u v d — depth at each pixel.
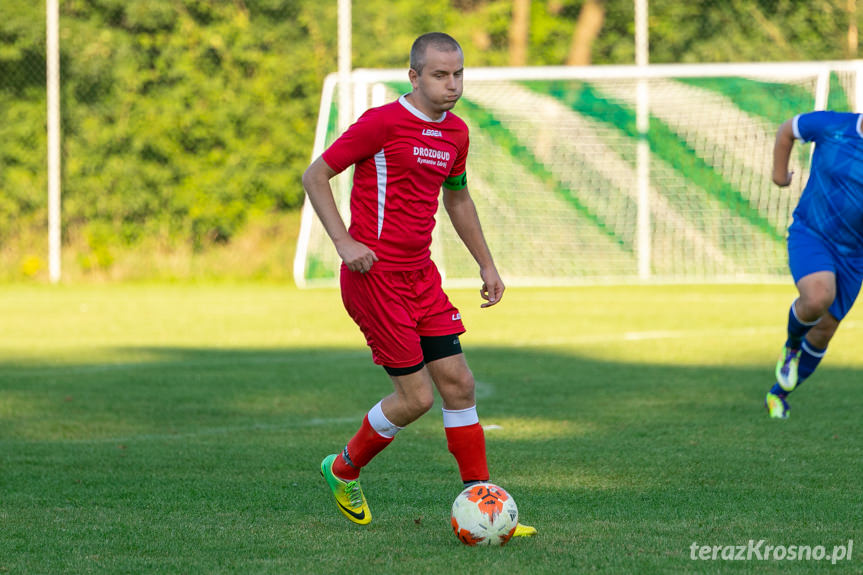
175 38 56.38
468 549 12.00
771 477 15.69
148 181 56.66
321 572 11.14
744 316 39.12
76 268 55.03
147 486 15.44
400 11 57.19
